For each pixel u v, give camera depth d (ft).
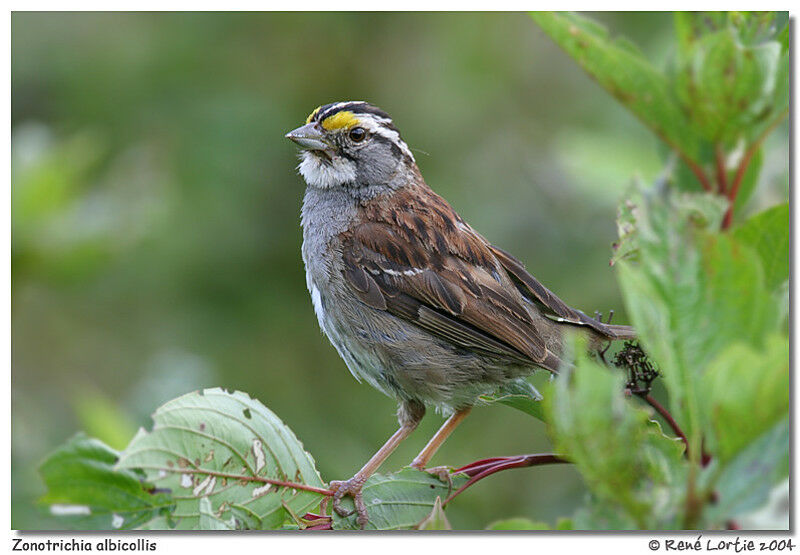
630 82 19.99
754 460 14.19
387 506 22.22
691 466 14.34
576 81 48.11
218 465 20.44
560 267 43.50
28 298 44.65
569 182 41.83
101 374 44.14
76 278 36.42
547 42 48.70
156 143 44.80
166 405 20.16
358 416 43.88
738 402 13.91
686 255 14.46
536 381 37.70
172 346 43.62
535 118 47.52
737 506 14.10
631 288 14.33
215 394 20.79
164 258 43.60
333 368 45.42
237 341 44.57
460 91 48.03
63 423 41.96
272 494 21.07
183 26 47.29
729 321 14.28
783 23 20.06
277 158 46.37
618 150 35.76
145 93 45.70
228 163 44.83
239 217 44.91
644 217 14.78
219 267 44.70
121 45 46.70
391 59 50.03
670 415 21.74
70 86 45.98
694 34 20.17
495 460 22.79
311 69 49.21
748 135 20.12
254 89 46.85
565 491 41.34
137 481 19.67
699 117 19.65
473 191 46.09
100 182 40.86
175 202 43.42
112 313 44.70
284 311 45.47
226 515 20.51
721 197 18.70
